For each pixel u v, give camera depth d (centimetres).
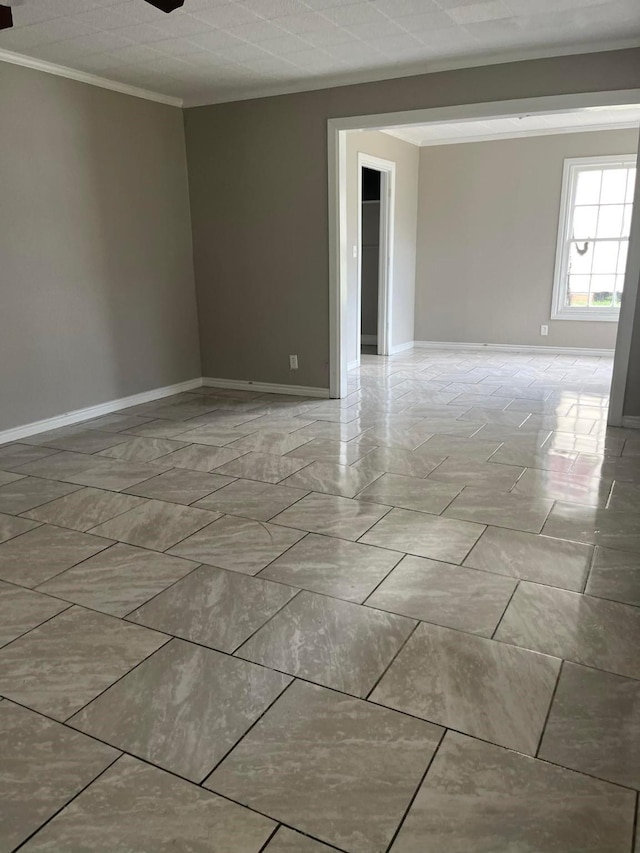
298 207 517
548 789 148
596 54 394
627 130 675
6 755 160
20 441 428
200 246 566
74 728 169
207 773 154
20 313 423
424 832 138
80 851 134
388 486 337
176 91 503
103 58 411
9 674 191
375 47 400
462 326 810
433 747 161
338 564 254
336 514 302
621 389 438
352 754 159
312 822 140
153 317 535
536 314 764
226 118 523
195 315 584
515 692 180
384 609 221
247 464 375
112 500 323
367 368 682
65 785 151
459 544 269
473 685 183
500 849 134
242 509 309
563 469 358
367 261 861
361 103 470
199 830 139
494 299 783
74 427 460
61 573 250
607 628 209
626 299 420
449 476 350
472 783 150
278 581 241
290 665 193
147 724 170
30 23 347
